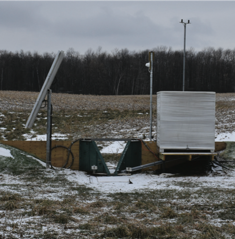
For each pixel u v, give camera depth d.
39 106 10.88
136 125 25.72
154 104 43.84
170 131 11.22
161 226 5.51
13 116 28.50
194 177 10.86
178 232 5.33
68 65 105.38
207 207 6.82
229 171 11.75
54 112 32.78
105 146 17.92
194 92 11.19
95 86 101.56
